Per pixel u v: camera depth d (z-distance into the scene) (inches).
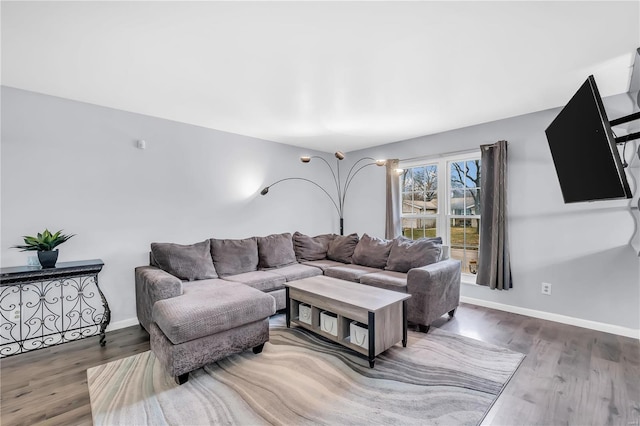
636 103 102.9
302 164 193.0
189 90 103.2
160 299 94.7
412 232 176.7
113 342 106.0
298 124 143.5
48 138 106.0
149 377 82.0
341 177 212.7
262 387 76.8
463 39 73.8
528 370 84.0
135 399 72.2
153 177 130.2
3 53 78.9
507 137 134.3
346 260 164.4
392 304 93.0
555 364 87.0
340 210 208.5
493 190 135.6
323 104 117.1
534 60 84.0
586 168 75.4
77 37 72.0
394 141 179.0
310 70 89.5
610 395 72.4
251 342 92.3
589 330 112.1
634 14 63.7
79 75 91.8
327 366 87.0
